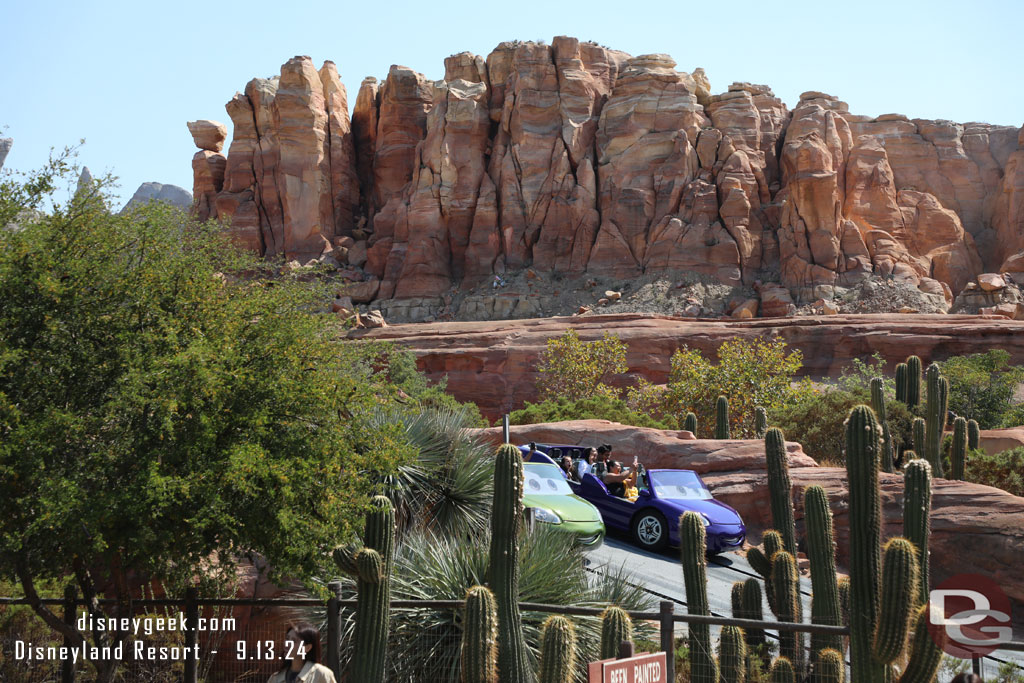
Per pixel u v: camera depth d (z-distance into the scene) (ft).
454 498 40.40
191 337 25.80
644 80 270.87
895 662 22.94
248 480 23.68
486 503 40.60
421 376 151.43
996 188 297.33
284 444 25.48
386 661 28.09
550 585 30.04
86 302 25.49
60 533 23.97
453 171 277.85
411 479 39.09
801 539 57.62
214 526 25.02
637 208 258.16
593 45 287.07
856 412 24.11
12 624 32.12
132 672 28.76
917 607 23.54
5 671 30.63
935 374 69.87
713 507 50.88
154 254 26.96
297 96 295.48
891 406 83.66
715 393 114.21
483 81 295.48
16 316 24.62
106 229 26.68
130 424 24.61
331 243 291.58
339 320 30.01
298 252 287.07
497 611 23.75
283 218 291.58
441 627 28.55
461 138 281.74
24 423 23.84
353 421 27.76
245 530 24.97
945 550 48.14
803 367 181.57
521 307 248.11
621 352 157.07
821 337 182.19
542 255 263.70
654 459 67.51
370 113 317.42
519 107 277.03
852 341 180.34
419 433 40.63
